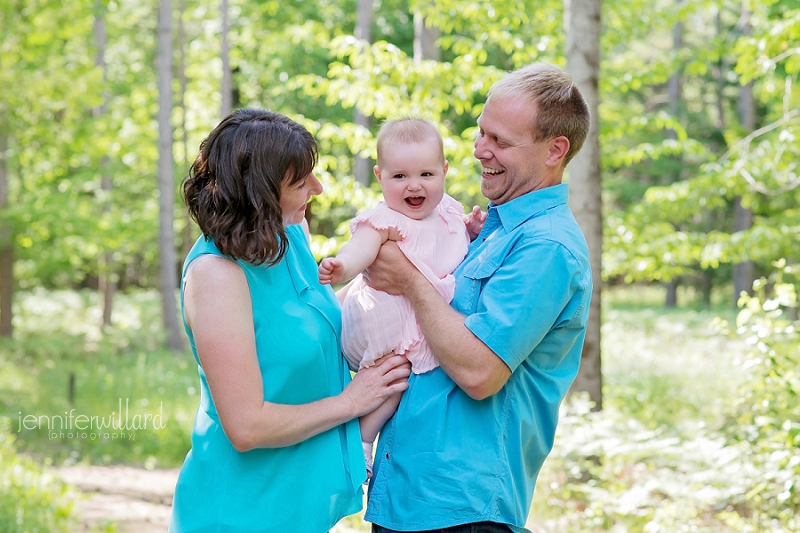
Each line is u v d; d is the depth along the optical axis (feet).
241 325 6.70
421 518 7.12
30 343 49.90
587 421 18.62
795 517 13.83
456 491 7.09
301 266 7.72
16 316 61.52
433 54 31.40
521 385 7.47
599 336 19.45
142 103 63.77
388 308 7.51
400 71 21.25
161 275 54.39
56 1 41.78
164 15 52.75
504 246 7.47
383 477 7.43
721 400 27.02
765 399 14.47
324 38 33.60
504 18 23.03
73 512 18.76
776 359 14.61
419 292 7.34
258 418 6.68
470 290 7.57
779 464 13.56
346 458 7.36
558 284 7.13
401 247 7.58
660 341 46.98
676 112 69.87
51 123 46.21
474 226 8.76
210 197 6.75
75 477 24.18
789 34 20.40
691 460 16.80
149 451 28.68
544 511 16.97
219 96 66.85
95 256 60.70
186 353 52.65
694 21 75.77
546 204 7.70
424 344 7.47
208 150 6.88
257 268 6.98
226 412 6.64
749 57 21.68
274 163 6.75
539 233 7.30
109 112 60.64
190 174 7.05
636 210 24.52
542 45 22.81
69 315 67.00
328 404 7.15
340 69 21.29
